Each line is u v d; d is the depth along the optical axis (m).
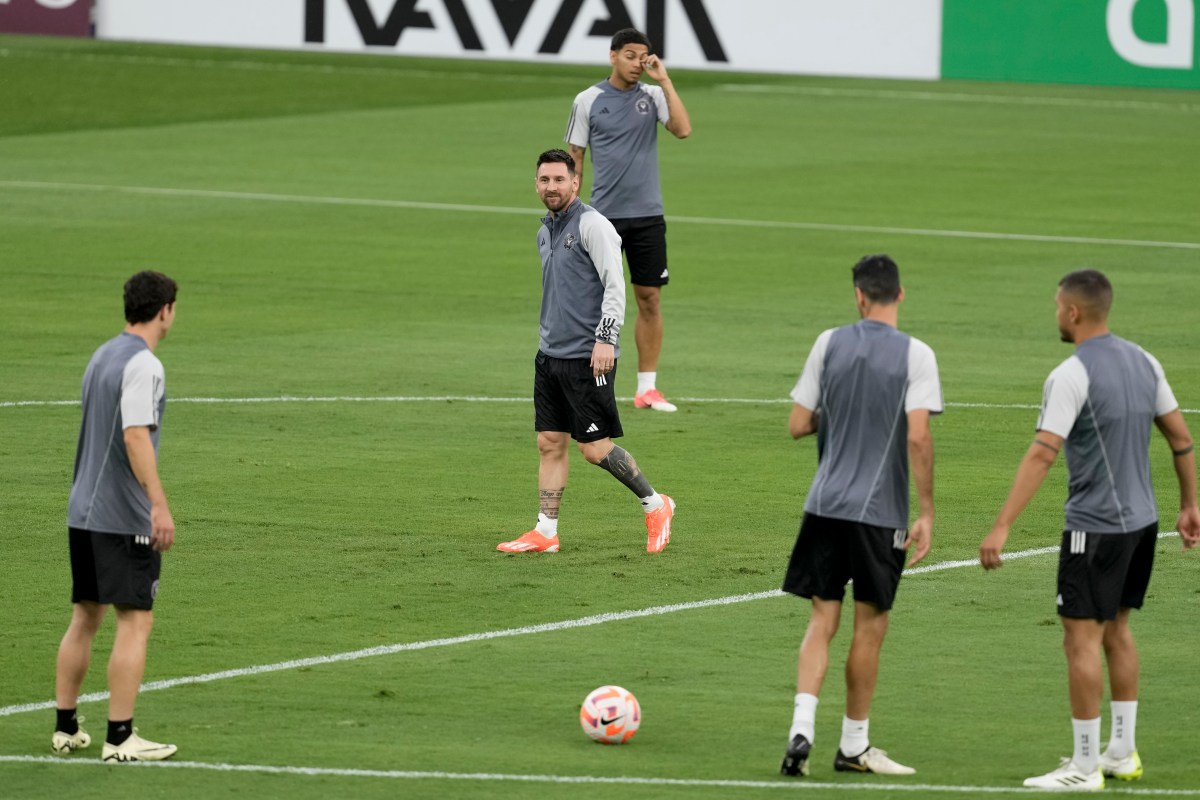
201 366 58.78
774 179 104.81
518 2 161.88
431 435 50.28
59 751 27.42
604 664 32.25
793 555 27.72
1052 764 27.44
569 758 27.34
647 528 40.06
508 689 30.81
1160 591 36.75
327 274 75.94
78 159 108.75
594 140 54.41
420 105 136.38
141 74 149.88
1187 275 77.12
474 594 36.41
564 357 38.94
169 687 30.70
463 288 73.31
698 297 72.00
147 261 78.06
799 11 158.62
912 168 109.38
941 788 26.09
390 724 28.92
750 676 31.70
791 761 26.50
